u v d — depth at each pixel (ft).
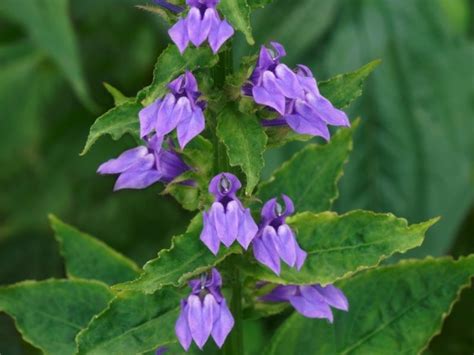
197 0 1.15
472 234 2.15
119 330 1.27
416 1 1.94
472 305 2.09
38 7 1.95
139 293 1.28
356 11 1.94
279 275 1.27
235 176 1.20
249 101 1.21
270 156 1.86
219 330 1.21
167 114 1.18
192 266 1.21
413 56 1.93
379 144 1.92
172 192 1.30
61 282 1.43
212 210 1.20
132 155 1.28
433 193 1.90
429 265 1.39
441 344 2.10
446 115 1.92
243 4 1.11
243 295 1.34
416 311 1.38
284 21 1.93
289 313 2.01
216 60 1.18
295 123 1.20
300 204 1.41
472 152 1.91
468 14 2.03
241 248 1.24
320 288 1.31
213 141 1.26
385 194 1.90
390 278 1.40
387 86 1.92
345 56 1.92
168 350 1.40
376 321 1.39
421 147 1.91
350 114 1.92
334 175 1.41
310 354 1.40
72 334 1.42
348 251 1.25
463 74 1.92
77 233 1.50
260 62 1.19
